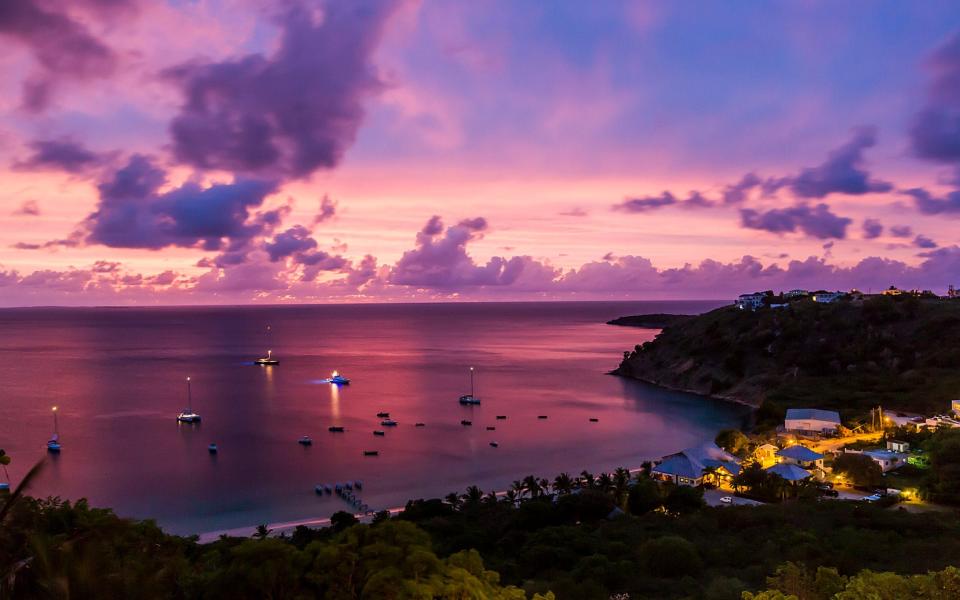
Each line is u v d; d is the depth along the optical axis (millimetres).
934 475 75875
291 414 164375
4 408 171000
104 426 148875
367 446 130000
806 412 121500
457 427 148625
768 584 34719
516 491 90062
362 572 22812
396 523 24766
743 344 196875
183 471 110500
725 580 40938
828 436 114500
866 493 79625
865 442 104625
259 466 113875
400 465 114688
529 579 47562
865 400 134375
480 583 23531
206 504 92438
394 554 23062
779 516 62562
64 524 28453
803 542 50344
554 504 75500
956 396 124188
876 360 165125
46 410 168500
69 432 142250
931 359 153000
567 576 46719
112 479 105500
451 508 78062
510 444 131375
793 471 81375
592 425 150125
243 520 85125
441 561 24078
